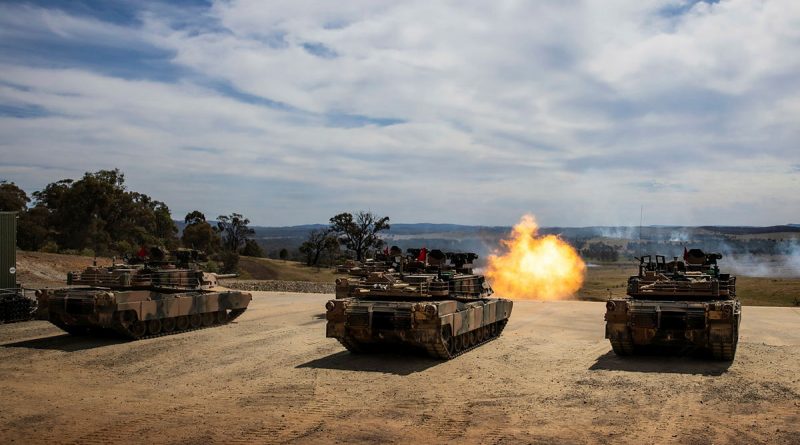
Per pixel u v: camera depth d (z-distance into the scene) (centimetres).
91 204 7312
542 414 1288
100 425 1243
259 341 2181
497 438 1139
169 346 2103
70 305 2158
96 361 1881
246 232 11231
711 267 2091
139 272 2325
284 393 1487
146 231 7925
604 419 1246
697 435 1135
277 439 1148
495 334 2273
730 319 1720
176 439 1153
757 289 5222
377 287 1902
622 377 1606
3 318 2616
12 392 1516
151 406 1383
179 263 2586
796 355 1875
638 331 1805
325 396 1456
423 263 2114
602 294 4969
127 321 2191
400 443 1120
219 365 1809
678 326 1766
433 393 1475
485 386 1534
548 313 2991
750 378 1572
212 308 2506
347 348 1948
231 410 1345
